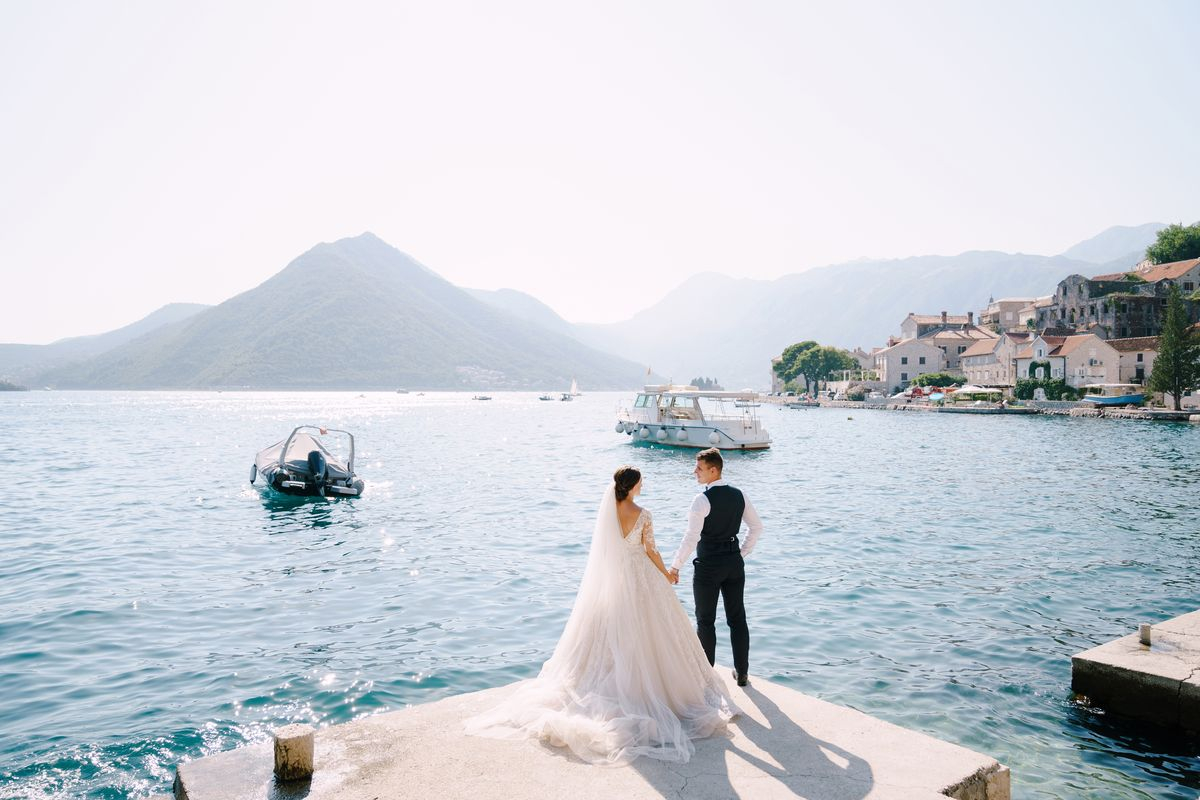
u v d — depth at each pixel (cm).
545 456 4562
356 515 2272
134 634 1102
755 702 602
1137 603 1226
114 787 658
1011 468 3450
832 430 6950
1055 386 8956
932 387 11550
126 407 16712
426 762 489
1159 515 2122
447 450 5081
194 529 2028
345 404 19800
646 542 577
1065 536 1819
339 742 520
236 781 461
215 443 5794
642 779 466
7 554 1689
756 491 2780
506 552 1695
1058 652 987
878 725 556
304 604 1266
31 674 935
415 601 1281
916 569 1477
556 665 598
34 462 4119
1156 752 706
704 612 633
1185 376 6819
